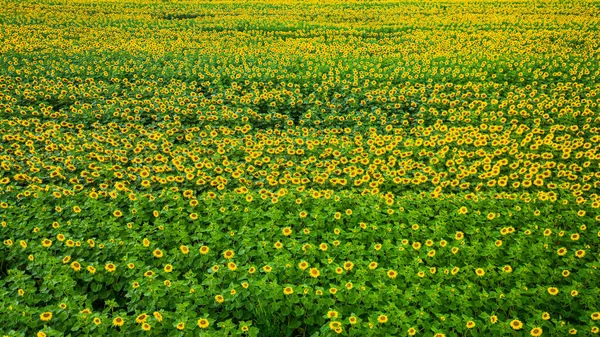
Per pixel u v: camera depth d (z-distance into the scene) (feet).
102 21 90.48
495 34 76.69
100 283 20.21
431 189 29.40
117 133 37.50
